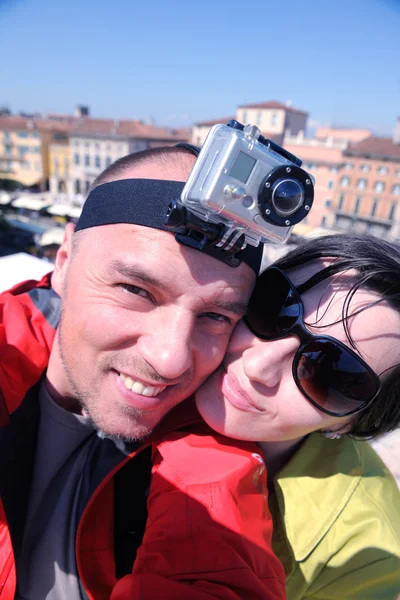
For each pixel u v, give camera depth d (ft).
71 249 1.11
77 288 0.96
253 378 0.98
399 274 0.95
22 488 1.17
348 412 1.01
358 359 0.94
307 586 1.06
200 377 1.02
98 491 1.00
